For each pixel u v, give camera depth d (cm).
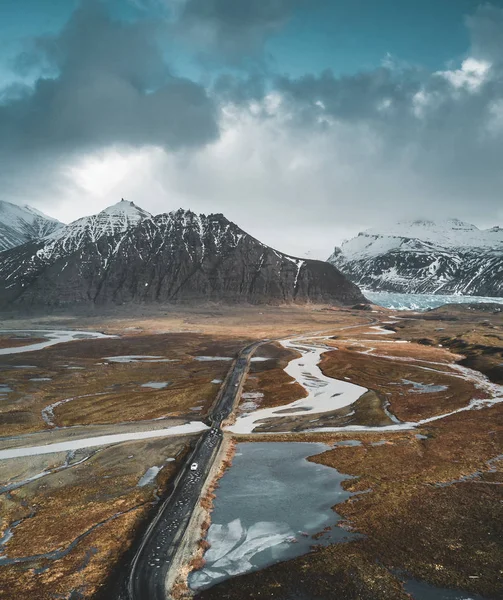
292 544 5200
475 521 5572
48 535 5441
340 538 5294
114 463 7650
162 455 8031
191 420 10188
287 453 8150
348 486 6694
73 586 4472
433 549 4994
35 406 11131
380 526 5525
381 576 4534
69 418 10200
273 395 12394
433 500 6144
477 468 7225
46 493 6556
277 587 4428
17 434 9162
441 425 9600
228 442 8719
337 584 4438
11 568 4778
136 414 10575
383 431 9306
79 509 6088
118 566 4806
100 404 11312
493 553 4894
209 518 5812
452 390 12625
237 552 5050
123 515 5891
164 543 5197
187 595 4344
